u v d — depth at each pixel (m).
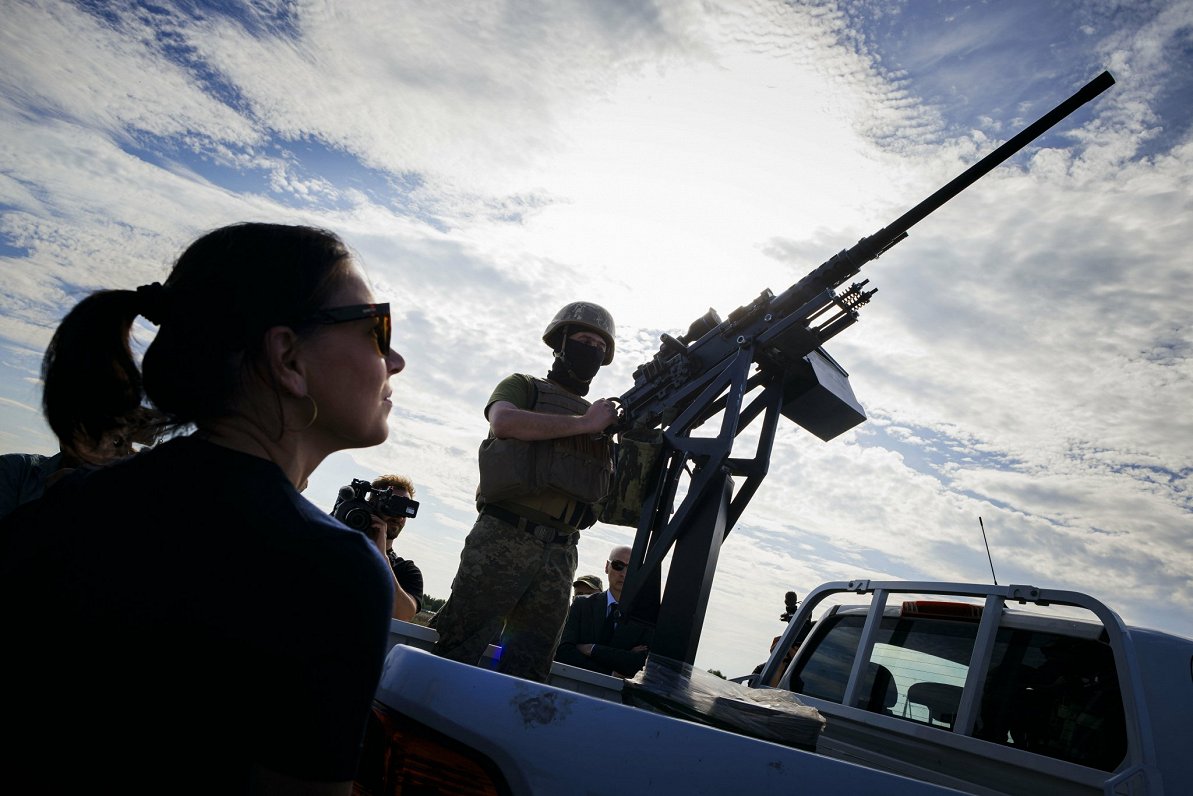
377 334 0.89
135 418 0.85
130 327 0.83
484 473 2.48
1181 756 2.20
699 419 3.48
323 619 0.70
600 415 2.51
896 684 3.10
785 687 3.69
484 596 2.41
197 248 0.85
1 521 0.76
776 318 3.34
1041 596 2.62
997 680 2.70
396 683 1.12
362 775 1.10
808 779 0.95
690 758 0.97
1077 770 2.25
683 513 3.07
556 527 2.53
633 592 3.16
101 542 0.70
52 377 0.83
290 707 0.67
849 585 3.53
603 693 2.49
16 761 0.65
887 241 3.43
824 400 3.63
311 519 0.76
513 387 2.68
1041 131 3.33
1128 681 2.24
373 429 0.91
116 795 0.65
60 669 0.66
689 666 2.43
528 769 0.99
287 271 0.84
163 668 0.66
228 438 0.83
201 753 0.66
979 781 2.51
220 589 0.68
